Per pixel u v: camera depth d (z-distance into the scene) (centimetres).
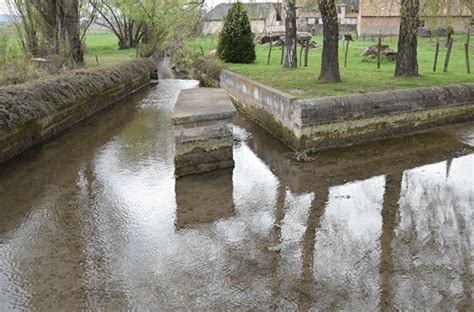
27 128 780
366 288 354
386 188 568
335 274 376
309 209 514
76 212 519
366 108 741
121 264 402
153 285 367
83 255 419
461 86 842
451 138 762
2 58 1059
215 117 628
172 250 427
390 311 324
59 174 653
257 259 405
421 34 2631
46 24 1391
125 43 2889
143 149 784
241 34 1595
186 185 600
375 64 1432
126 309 336
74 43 1442
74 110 1007
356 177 607
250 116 1023
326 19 949
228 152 655
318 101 718
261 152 746
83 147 801
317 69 1309
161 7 2217
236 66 1467
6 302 348
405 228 459
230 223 484
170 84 1769
